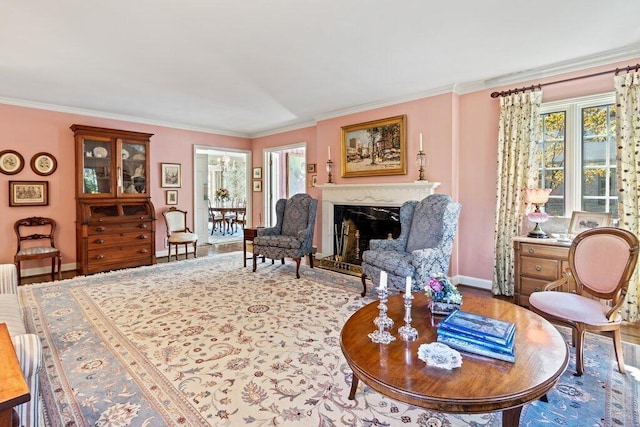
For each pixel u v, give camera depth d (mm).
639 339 2562
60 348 2391
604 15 2418
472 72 3580
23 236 4582
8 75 3572
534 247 3064
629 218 2936
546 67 3420
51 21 2439
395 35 2719
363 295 3570
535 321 1811
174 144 6180
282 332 2664
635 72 2896
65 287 3900
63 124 4914
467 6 2299
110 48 2908
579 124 3348
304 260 5461
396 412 1712
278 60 3207
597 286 2266
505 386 1230
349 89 4129
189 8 2285
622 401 1796
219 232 9438
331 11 2346
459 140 4129
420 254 3086
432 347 1492
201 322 2863
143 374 2057
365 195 4855
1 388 890
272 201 7188
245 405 1762
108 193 4973
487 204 3951
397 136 4516
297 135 6305
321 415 1685
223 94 4316
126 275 4473
